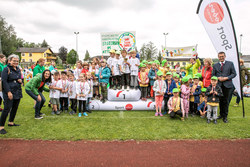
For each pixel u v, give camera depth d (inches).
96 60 293.9
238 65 215.9
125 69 262.5
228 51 220.7
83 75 222.1
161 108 248.4
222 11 218.4
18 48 2635.3
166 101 238.1
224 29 219.8
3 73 161.6
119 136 156.6
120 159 118.6
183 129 176.9
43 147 136.0
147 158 120.2
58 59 3085.6
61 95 234.7
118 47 315.6
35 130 170.2
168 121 203.9
